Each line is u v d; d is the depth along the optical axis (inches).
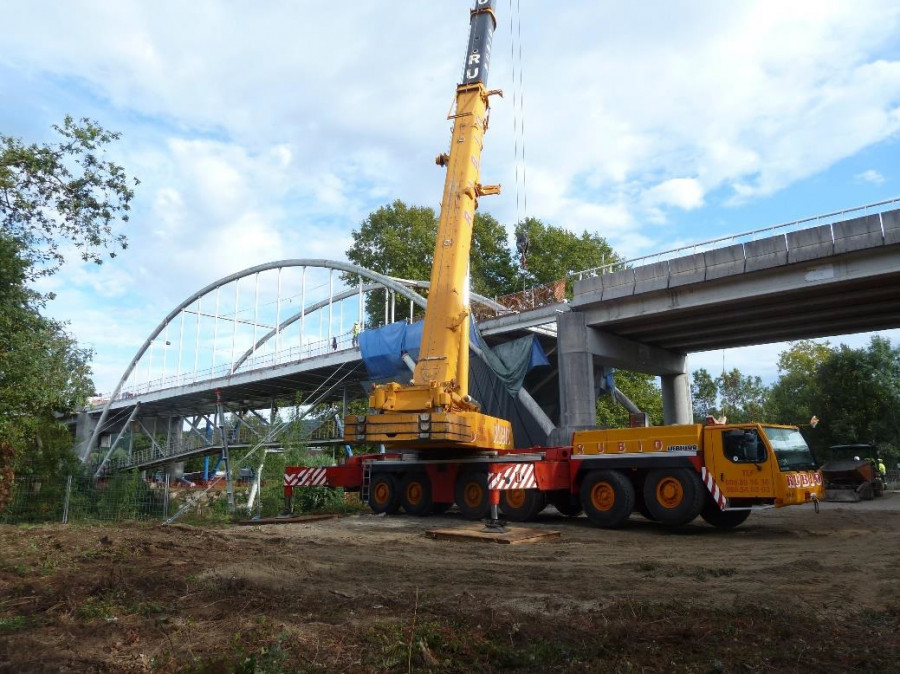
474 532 534.6
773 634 225.0
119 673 190.7
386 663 193.6
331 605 270.5
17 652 209.2
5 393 748.0
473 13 790.5
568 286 2097.7
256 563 370.3
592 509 614.2
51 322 842.2
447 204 713.0
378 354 1360.7
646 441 595.8
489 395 1302.9
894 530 544.4
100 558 403.5
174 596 288.0
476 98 745.0
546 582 328.5
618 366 1331.2
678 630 227.6
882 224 877.8
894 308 1057.5
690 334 1256.8
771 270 978.7
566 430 1082.1
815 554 417.1
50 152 624.1
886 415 1852.9
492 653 204.7
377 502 782.5
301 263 2020.2
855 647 211.8
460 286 690.8
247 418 1871.3
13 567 366.6
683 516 559.5
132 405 2369.6
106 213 657.6
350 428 670.5
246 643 215.2
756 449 539.5
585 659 201.3
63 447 1087.0
